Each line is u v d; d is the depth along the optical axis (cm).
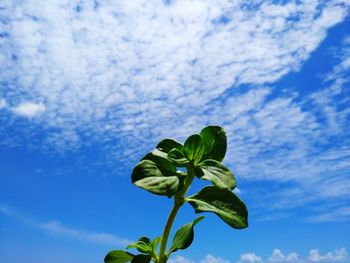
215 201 16
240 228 16
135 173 16
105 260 18
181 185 16
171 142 18
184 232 17
